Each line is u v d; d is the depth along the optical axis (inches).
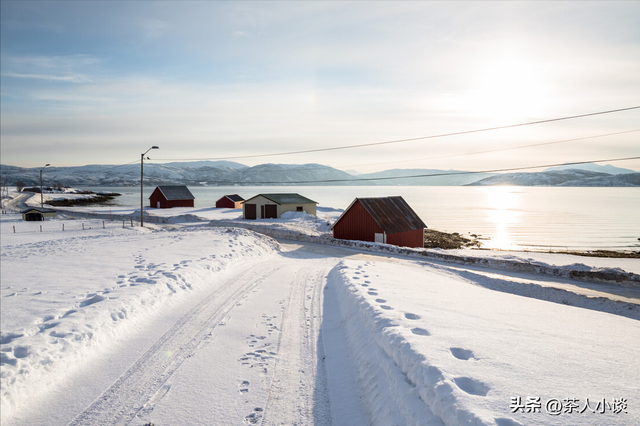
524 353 219.0
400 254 1044.5
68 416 202.4
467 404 152.0
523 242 1759.4
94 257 679.7
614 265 1019.3
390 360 227.3
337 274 570.6
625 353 234.2
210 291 477.7
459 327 277.0
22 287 441.4
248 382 245.8
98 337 292.0
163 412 207.9
